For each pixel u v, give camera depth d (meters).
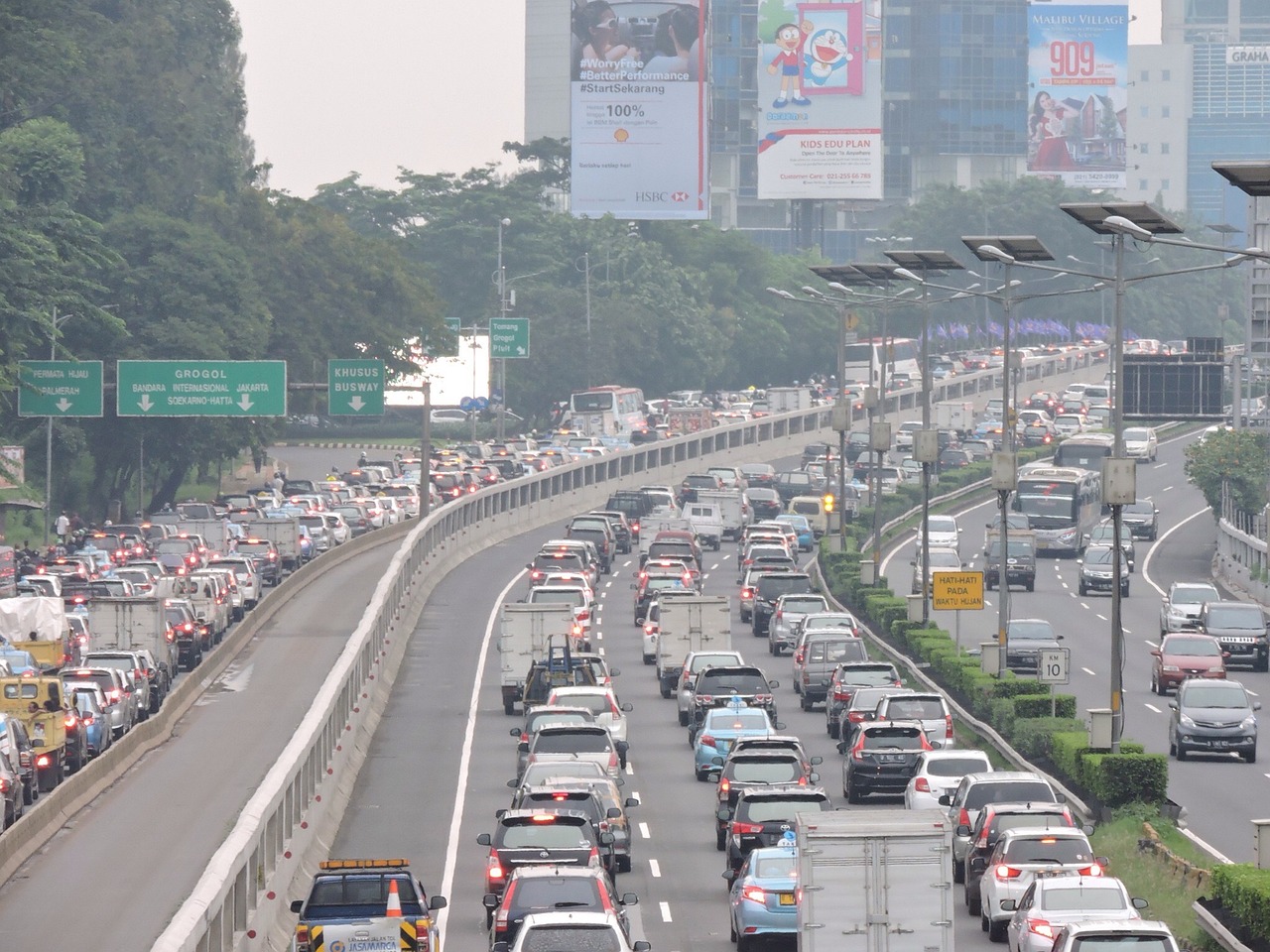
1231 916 97.81
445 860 134.00
